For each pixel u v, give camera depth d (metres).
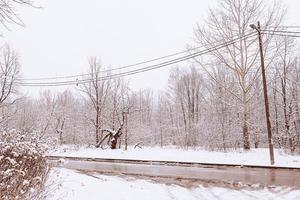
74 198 6.96
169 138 39.69
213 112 30.36
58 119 36.97
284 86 28.30
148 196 8.12
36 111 35.19
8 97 24.81
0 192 4.61
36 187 5.65
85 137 34.09
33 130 8.20
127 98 34.22
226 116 28.16
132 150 26.06
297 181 10.05
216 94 30.52
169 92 44.78
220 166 15.29
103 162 18.48
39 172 6.54
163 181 10.78
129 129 33.59
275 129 28.08
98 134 33.44
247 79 27.64
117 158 20.44
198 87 42.81
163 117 42.88
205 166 15.41
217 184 9.87
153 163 17.48
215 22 24.67
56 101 43.97
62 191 7.38
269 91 29.94
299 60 29.23
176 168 14.76
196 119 37.41
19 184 5.18
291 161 16.03
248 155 18.73
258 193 8.38
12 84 28.22
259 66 23.88
